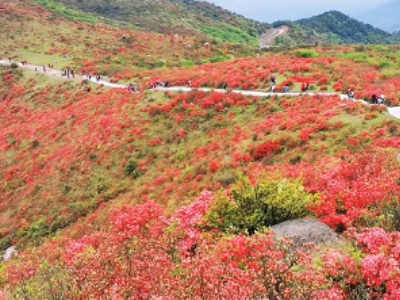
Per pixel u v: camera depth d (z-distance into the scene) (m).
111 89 72.00
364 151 28.69
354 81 50.81
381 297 11.99
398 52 81.06
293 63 63.56
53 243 35.09
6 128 73.31
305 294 11.77
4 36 127.06
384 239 13.77
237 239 15.33
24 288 16.39
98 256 16.14
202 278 12.30
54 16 157.25
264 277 12.34
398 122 32.97
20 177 54.56
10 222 45.50
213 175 36.78
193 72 70.12
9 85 92.12
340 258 13.35
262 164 34.84
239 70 64.56
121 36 138.38
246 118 48.16
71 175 49.41
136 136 52.31
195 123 51.12
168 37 143.50
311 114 40.91
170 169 43.12
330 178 22.45
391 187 18.05
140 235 18.92
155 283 13.24
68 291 14.81
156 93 62.78
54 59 107.06
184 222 20.28
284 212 19.02
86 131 58.75
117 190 43.81
